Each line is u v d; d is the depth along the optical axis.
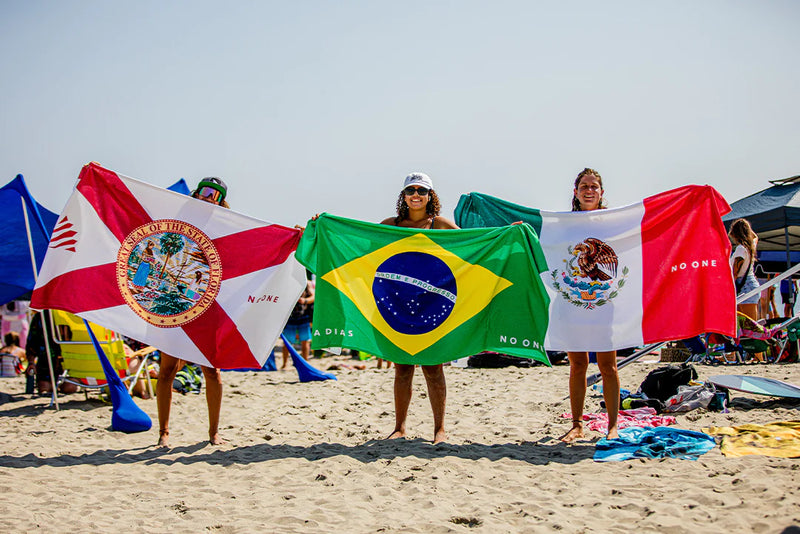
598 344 6.11
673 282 6.19
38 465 5.83
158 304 6.35
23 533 4.13
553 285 6.30
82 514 4.50
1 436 7.11
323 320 6.18
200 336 6.35
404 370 6.39
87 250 6.28
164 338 6.30
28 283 9.72
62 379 9.19
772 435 5.59
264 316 6.45
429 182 6.39
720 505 4.16
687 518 3.98
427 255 6.29
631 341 6.11
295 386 10.78
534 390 9.11
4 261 9.52
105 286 6.28
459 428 7.00
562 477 5.00
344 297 6.22
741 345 10.44
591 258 6.28
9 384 11.38
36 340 9.88
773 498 4.14
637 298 6.19
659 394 7.44
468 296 6.21
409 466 5.42
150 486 5.15
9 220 9.23
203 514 4.47
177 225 6.46
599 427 6.49
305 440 6.74
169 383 6.48
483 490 4.80
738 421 6.56
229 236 6.52
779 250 15.79
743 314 10.37
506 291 6.15
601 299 6.21
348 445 6.45
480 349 6.14
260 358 6.41
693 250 6.22
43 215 9.55
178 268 6.41
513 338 6.09
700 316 6.13
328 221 6.36
